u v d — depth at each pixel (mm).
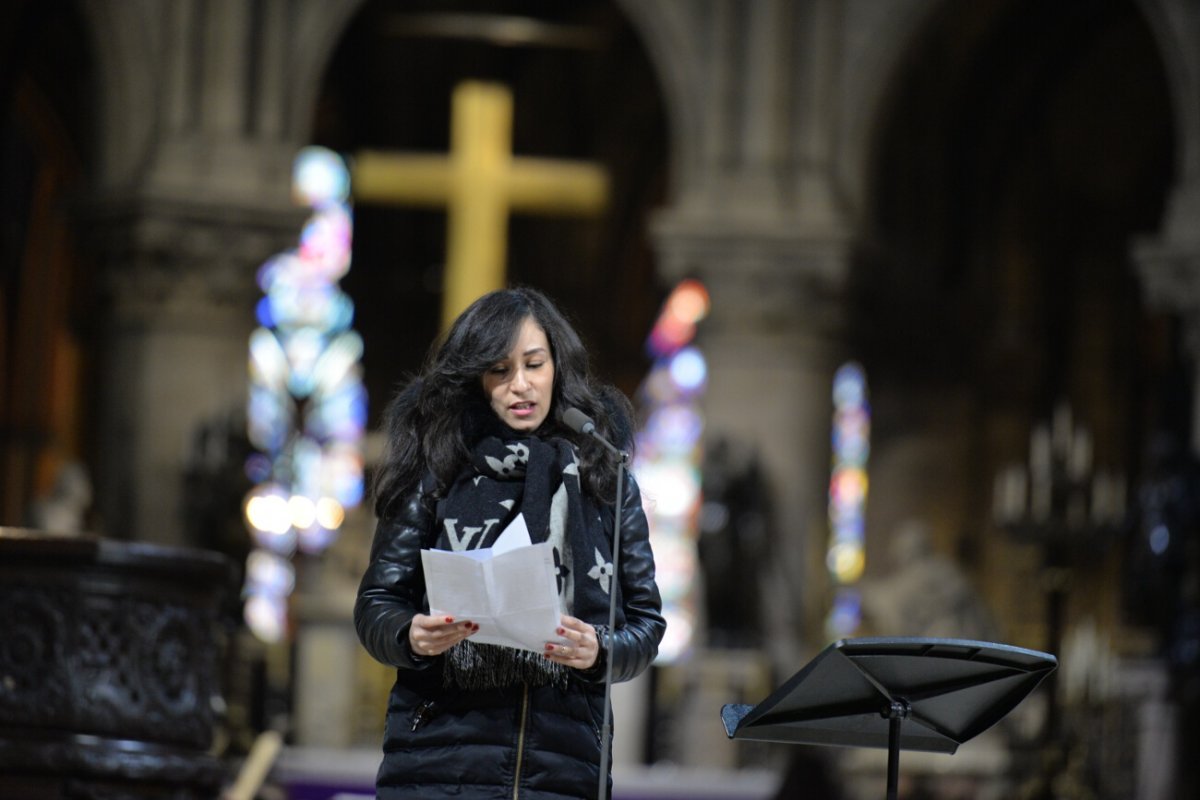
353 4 40062
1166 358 47781
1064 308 47750
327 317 49281
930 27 40125
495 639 7965
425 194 40438
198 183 38688
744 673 36000
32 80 47781
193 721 13117
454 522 8297
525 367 8461
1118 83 47031
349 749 34156
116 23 39000
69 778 12547
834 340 39562
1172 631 32250
